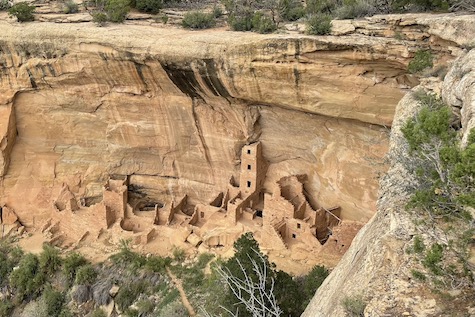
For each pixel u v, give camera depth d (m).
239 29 21.45
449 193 7.72
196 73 19.77
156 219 23.78
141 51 20.05
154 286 21.03
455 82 11.63
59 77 22.61
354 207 21.16
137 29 21.61
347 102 17.75
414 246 7.38
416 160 9.13
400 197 9.13
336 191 21.50
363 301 7.05
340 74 17.02
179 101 22.33
